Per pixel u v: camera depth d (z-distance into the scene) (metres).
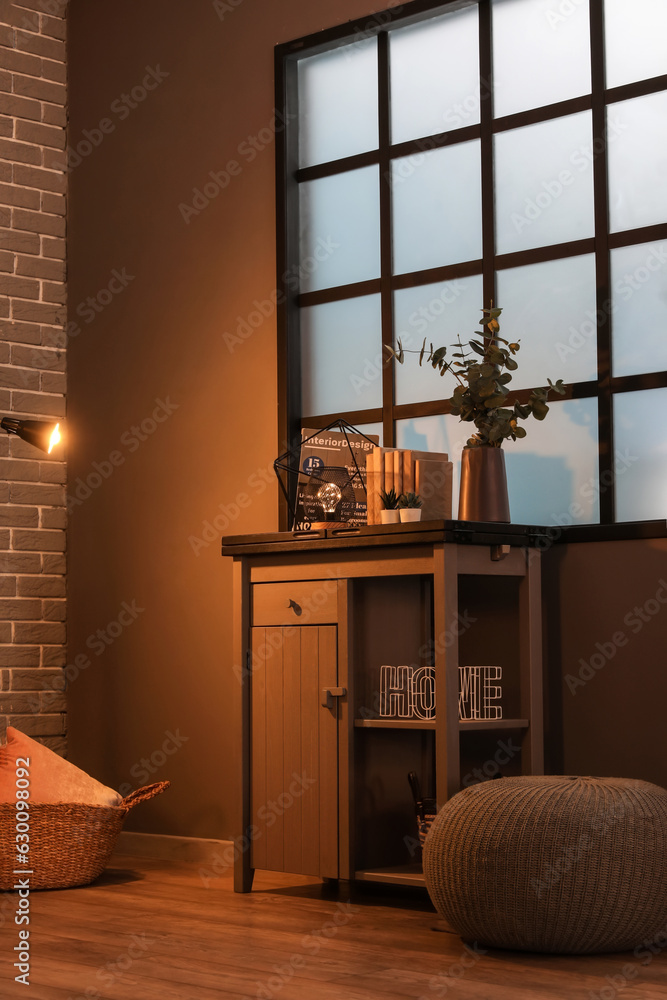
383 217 3.85
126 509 4.45
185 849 4.11
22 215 4.61
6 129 4.59
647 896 2.52
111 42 4.62
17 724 4.45
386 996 2.26
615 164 3.39
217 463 4.18
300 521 3.50
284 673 3.35
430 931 2.86
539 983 2.35
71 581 4.61
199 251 4.29
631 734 3.20
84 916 3.08
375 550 3.15
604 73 3.43
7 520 4.49
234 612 3.47
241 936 2.81
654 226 3.30
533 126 3.56
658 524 3.18
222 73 4.26
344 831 3.16
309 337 4.03
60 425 4.57
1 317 4.53
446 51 3.74
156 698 4.29
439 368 3.71
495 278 3.62
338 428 3.93
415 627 3.44
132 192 4.52
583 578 3.31
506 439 3.56
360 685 3.25
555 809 2.55
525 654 3.26
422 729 3.29
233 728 4.04
